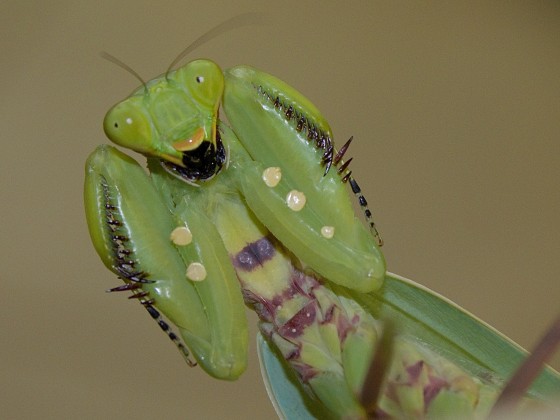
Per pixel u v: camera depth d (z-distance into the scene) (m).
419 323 0.16
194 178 0.16
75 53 0.21
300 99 0.16
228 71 0.16
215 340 0.16
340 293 0.16
